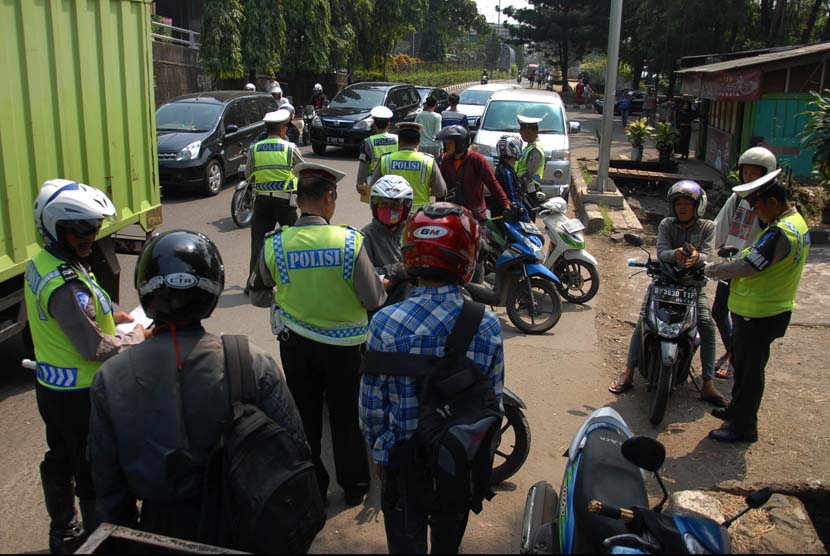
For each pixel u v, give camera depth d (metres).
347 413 3.91
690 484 4.25
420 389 2.55
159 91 19.67
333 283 3.65
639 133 17.69
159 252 2.30
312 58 23.86
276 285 3.80
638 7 34.78
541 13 50.25
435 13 51.78
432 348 2.54
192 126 13.27
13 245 5.12
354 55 29.56
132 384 2.22
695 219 5.29
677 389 5.64
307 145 20.09
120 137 6.63
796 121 14.27
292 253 3.66
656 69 33.09
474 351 2.58
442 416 2.43
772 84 14.13
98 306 3.06
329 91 30.61
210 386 2.25
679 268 5.17
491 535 3.83
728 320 5.71
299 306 3.70
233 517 2.16
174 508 2.25
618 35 11.83
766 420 5.03
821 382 5.62
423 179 6.32
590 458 3.18
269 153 7.42
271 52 21.23
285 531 2.16
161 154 12.45
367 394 2.61
